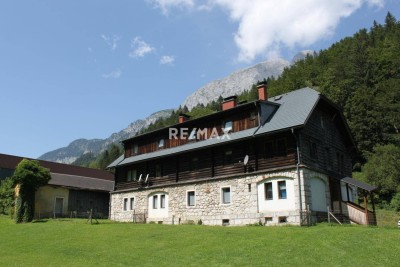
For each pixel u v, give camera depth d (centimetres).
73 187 4747
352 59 8988
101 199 5119
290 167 2730
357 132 7112
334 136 3406
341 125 3472
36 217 4312
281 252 1750
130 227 2823
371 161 5866
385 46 9538
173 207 3450
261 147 2966
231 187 3048
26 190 3791
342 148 3534
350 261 1576
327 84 8312
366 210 2848
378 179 5425
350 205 2989
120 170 4197
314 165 2900
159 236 2339
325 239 1919
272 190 2809
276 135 2894
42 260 1883
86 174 6369
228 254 1783
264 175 2866
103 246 2177
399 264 1522
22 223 3566
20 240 2572
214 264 1638
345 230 2103
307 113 2800
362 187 2894
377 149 6003
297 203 2648
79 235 2584
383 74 8469
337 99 7762
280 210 2725
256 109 3070
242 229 2386
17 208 3738
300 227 2359
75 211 4734
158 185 3634
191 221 3253
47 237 2594
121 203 4022
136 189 3869
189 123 3566
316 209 2759
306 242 1886
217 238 2134
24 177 3766
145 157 3850
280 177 2788
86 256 1948
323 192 2922
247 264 1609
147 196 3738
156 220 3572
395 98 7369
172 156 3591
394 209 4856
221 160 3198
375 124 7000
